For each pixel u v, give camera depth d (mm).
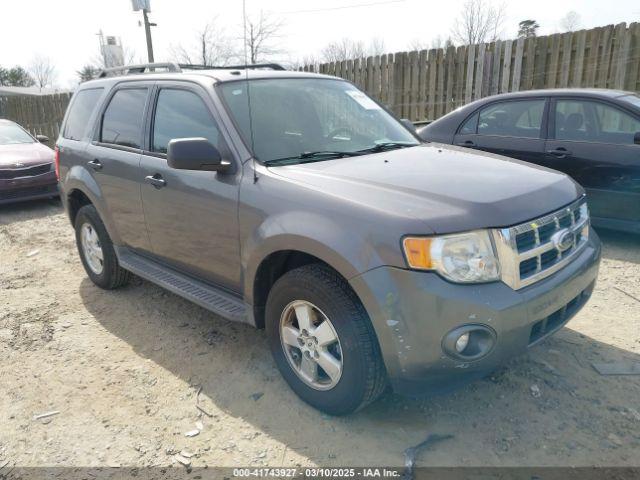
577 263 2783
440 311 2266
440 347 2311
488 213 2412
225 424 2850
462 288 2289
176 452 2658
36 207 8836
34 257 6020
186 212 3422
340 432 2732
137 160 3852
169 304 4441
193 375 3342
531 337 2543
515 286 2402
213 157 2986
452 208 2416
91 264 4859
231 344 3705
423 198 2504
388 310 2332
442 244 2289
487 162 3201
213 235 3252
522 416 2795
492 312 2295
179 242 3596
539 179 2916
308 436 2719
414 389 2480
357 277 2396
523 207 2541
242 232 3008
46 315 4336
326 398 2760
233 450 2648
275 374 3293
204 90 3428
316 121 3527
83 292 4820
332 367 2674
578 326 3732
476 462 2486
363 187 2643
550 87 8680
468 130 6473
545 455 2514
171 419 2918
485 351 2348
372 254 2365
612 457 2484
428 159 3213
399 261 2305
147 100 3932
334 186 2688
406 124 4336
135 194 3891
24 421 2961
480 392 3006
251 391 3133
